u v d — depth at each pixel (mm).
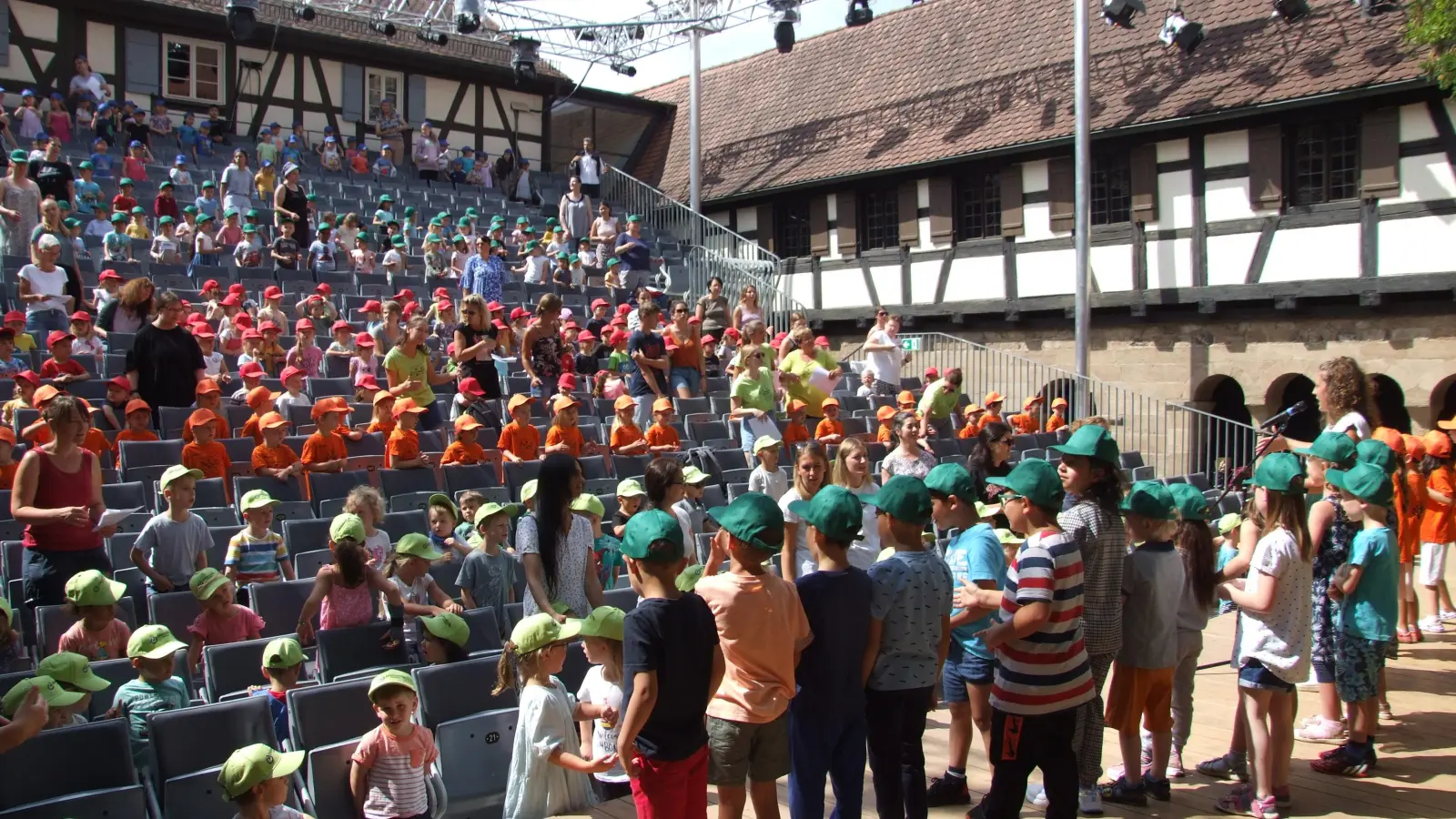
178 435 9938
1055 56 21547
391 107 25062
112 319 11078
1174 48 19547
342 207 21266
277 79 24922
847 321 23766
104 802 4883
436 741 5656
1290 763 6656
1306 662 5723
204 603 6805
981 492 7496
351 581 6859
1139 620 5773
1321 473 7059
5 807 4902
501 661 5852
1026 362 19281
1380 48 16656
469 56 27141
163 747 5340
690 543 8766
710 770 4621
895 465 9367
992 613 5906
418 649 6984
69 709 5410
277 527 8969
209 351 12148
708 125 28625
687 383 13484
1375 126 16656
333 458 9859
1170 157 18922
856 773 4801
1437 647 9406
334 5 23203
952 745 6016
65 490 6859
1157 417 17844
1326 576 6746
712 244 23859
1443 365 16219
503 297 18141
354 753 5332
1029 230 20781
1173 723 6324
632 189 25484
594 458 10992
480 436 11023
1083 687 4988
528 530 6148
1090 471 5535
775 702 4566
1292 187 17656
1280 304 17531
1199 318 18719
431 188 23844
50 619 6570
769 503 4602
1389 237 16578
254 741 5535
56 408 6809
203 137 22156
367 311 14141
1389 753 6824
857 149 23719
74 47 22562
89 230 16734
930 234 22312
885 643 4996
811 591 4738
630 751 4289
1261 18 18734
